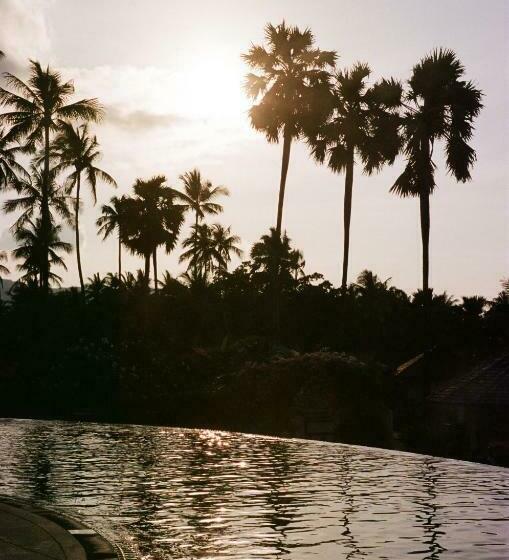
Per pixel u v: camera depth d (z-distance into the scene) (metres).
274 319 56.84
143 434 24.97
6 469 15.92
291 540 9.00
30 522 9.11
